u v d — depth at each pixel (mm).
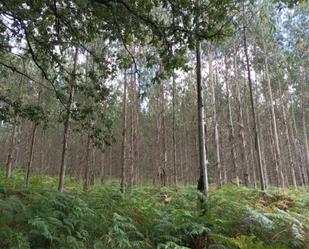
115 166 37781
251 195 12477
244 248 5520
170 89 23516
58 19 7066
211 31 6059
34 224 5539
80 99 14250
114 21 6359
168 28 6129
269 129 28328
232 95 27062
